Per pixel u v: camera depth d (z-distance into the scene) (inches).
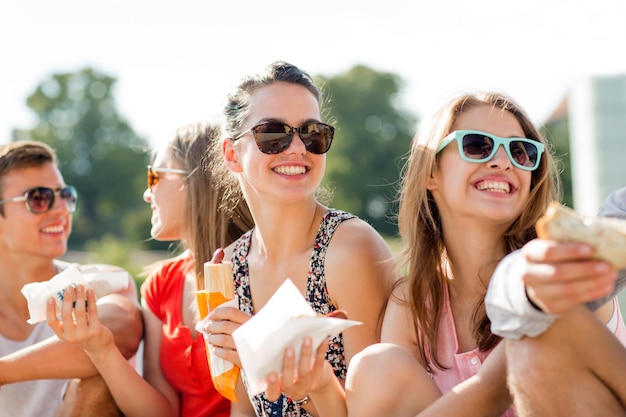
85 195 2412.6
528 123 111.1
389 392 94.2
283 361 88.2
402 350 97.0
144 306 144.9
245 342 87.7
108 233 2391.7
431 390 94.5
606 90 336.2
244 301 127.7
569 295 70.4
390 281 119.3
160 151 150.6
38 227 150.5
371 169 2222.0
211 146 140.9
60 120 2470.5
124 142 2493.8
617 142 333.1
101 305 140.5
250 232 131.5
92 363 128.9
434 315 109.1
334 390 99.3
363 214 2177.7
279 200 117.7
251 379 91.8
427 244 112.6
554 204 72.5
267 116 117.3
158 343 141.6
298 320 86.5
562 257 69.2
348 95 2285.9
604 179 334.6
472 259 110.1
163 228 148.6
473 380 90.7
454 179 108.2
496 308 81.8
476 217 107.3
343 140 2224.4
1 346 145.6
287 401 118.0
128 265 1273.4
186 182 142.9
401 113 2321.6
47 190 152.0
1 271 149.6
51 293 117.3
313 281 120.2
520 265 78.5
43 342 129.4
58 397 142.7
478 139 105.7
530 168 106.0
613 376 78.1
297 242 122.7
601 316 98.8
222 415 132.3
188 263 143.6
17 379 127.5
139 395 128.2
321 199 146.6
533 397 79.8
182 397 138.4
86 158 2456.9
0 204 149.5
